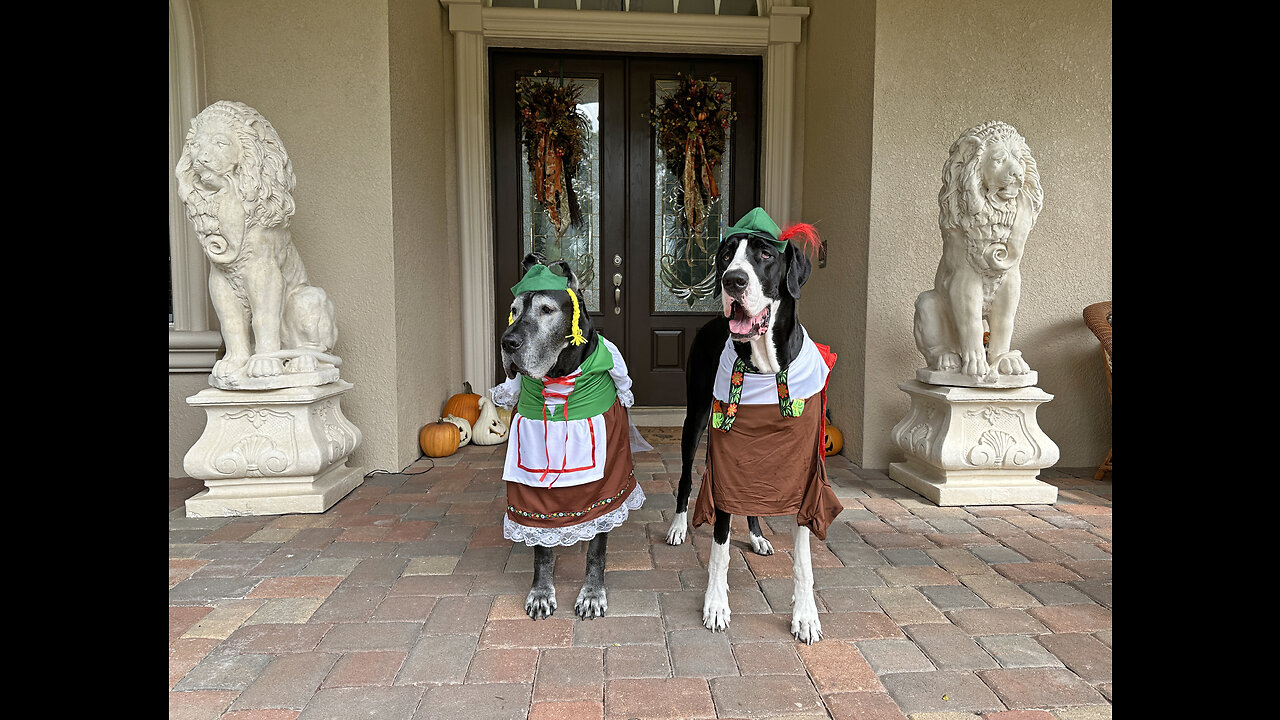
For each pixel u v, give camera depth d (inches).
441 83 183.0
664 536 113.3
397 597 90.3
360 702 67.1
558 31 184.9
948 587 93.3
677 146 199.8
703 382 102.7
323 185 147.4
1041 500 130.6
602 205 200.5
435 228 178.7
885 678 71.3
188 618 83.8
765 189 195.9
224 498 123.1
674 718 64.6
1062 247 157.8
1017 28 153.2
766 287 71.8
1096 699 67.6
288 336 132.5
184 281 147.3
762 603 88.7
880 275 155.1
